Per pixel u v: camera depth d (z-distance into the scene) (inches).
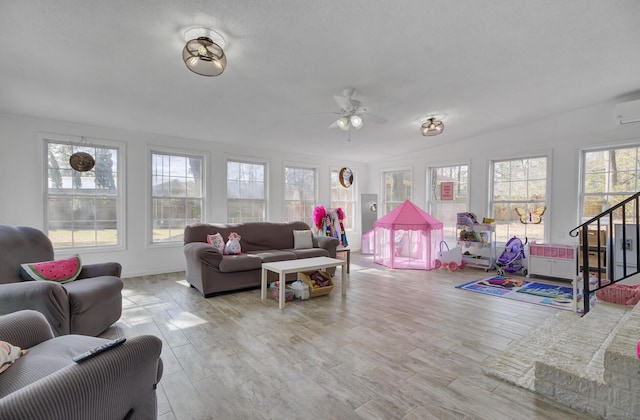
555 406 70.3
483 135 230.2
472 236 222.4
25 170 161.3
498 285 176.6
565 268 182.5
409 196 283.4
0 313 85.4
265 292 150.5
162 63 115.7
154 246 198.1
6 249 104.4
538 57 123.4
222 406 69.7
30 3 83.5
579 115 188.2
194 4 85.7
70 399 39.5
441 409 68.7
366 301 147.2
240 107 161.5
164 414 66.7
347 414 67.1
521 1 91.2
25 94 136.9
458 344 100.7
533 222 210.5
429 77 136.4
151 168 198.2
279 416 66.5
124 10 87.0
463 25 100.7
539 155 205.2
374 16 94.0
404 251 277.1
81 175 177.9
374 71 128.0
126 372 46.9
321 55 114.2
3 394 45.2
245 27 96.4
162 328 113.6
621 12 97.7
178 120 176.7
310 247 207.3
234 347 98.6
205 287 150.9
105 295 107.2
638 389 62.3
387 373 83.5
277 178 254.2
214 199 220.7
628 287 119.3
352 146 251.1
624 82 149.6
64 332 90.7
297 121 185.9
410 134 224.5
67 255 171.6
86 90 135.8
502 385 78.2
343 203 304.3
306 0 86.0
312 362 89.3
